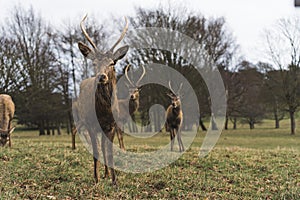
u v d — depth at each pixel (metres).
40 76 28.70
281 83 31.08
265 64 32.06
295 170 8.02
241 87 33.59
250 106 35.94
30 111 29.41
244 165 8.41
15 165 7.71
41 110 29.47
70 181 6.59
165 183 6.54
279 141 23.53
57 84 29.33
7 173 6.91
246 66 33.91
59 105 30.14
